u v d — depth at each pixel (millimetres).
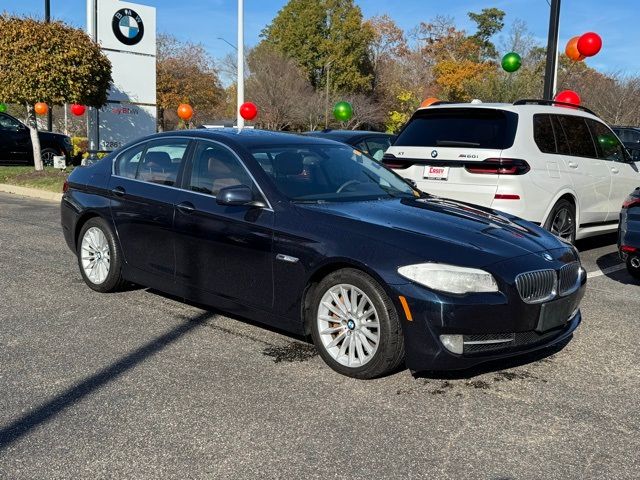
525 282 3945
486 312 3783
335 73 59938
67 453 3158
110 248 5750
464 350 3811
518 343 3973
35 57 14508
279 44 61938
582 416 3664
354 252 4035
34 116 16500
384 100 57688
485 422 3562
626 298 6301
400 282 3834
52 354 4469
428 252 3904
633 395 3973
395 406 3740
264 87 49656
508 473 3039
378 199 4895
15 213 11109
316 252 4203
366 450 3229
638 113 29406
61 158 17859
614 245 9352
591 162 7969
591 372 4336
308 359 4449
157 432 3379
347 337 4148
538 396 3924
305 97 51062
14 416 3539
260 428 3439
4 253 7695
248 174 4766
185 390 3910
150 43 18312
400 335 3922
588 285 6820
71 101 15117
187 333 4938
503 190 6738
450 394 3922
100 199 5820
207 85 44719
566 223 7656
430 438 3365
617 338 5055
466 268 3822
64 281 6434
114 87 17797
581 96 31047
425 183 7191
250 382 4043
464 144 7020
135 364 4309
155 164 5512
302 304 4324
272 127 50562
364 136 10891
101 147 17719
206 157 5121
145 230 5375
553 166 7238
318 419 3555
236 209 4738
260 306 4598
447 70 58812
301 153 5145
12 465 3043
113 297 5879
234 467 3049
